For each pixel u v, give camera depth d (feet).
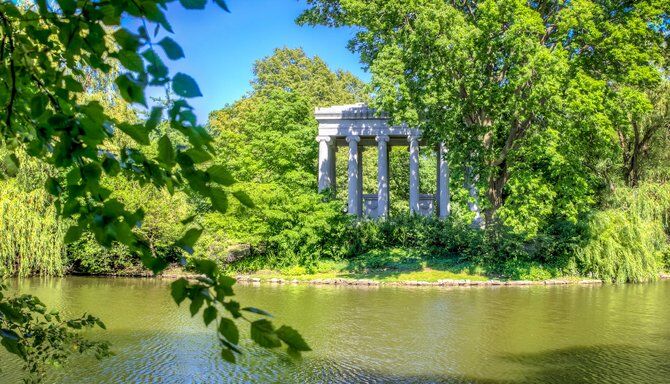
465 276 92.63
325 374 38.01
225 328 5.44
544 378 37.50
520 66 79.51
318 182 128.26
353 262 102.01
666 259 102.78
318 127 135.54
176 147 5.12
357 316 59.16
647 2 82.64
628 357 42.80
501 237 96.53
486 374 38.37
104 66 5.09
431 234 107.04
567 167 83.05
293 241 98.73
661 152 104.42
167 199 92.73
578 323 55.57
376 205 135.95
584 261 92.58
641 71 79.05
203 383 35.70
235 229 99.96
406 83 84.38
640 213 96.22
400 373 38.50
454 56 80.53
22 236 84.17
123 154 5.77
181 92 4.50
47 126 5.54
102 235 5.50
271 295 75.15
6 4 5.52
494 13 78.13
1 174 7.27
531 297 73.51
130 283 86.89
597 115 75.05
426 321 56.59
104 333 50.01
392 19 88.63
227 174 5.27
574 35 84.17
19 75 5.86
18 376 36.11
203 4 4.42
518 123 88.79
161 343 46.29
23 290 76.54
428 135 94.07
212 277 5.73
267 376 37.55
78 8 4.85
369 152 190.39
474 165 88.63
